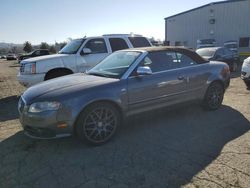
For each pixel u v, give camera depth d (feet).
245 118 17.11
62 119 12.45
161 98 15.56
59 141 14.24
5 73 61.77
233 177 10.19
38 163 11.89
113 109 13.85
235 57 45.03
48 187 10.01
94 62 26.71
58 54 26.78
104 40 27.50
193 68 17.28
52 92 12.90
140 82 14.62
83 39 26.99
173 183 9.99
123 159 12.01
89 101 12.91
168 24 105.91
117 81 14.03
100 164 11.64
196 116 17.80
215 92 18.83
